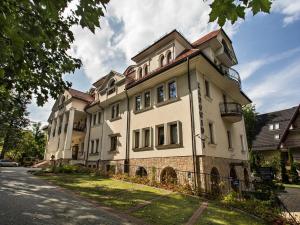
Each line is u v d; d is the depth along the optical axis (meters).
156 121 16.34
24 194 9.45
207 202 9.85
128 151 18.30
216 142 14.80
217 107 16.52
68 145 25.56
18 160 44.69
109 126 21.83
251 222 7.53
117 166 19.03
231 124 18.62
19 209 6.98
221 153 15.27
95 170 19.56
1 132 29.89
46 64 6.14
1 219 5.88
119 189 11.88
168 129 15.23
